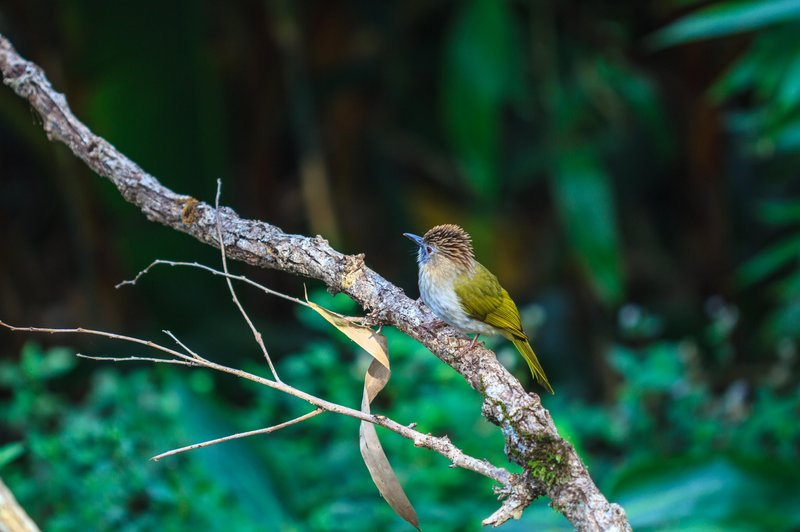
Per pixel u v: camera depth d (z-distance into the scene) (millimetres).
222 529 8836
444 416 9438
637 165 17844
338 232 16547
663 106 17297
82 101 13586
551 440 4438
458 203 17859
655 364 10797
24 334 16078
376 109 17625
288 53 16266
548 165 15477
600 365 16531
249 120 16891
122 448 8789
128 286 14961
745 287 17453
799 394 10781
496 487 4516
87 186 14812
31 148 15477
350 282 5539
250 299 15547
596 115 16719
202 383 10367
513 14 15086
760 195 17719
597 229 14523
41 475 9555
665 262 18188
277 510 9055
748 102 16938
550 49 15070
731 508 8414
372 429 5043
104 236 15070
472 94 14133
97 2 12938
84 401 13492
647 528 8656
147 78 13219
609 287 14453
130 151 13422
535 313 11703
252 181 17062
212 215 6016
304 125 16312
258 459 9477
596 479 10344
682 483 8789
